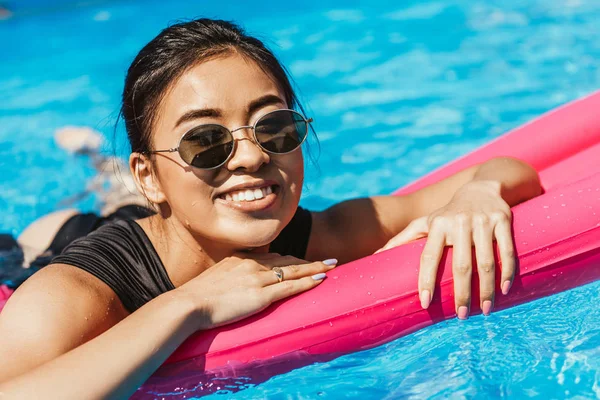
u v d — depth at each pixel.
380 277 2.17
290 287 2.14
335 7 7.87
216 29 2.16
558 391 1.95
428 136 4.73
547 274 2.18
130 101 2.21
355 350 2.18
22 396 1.79
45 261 3.28
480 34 6.59
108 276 2.20
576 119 3.00
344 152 4.62
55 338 1.97
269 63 2.20
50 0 8.94
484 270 2.09
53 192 4.42
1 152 5.13
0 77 6.86
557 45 6.11
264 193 2.10
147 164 2.24
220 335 2.07
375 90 5.60
